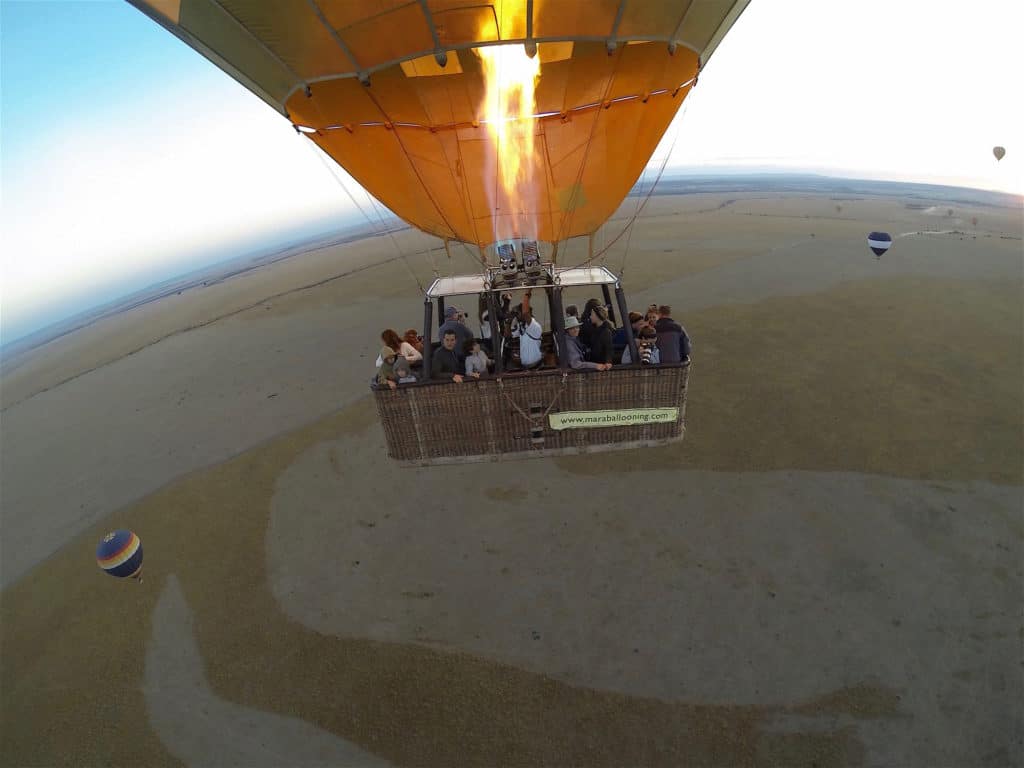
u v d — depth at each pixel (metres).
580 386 5.14
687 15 4.82
